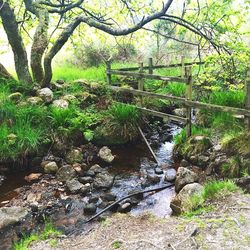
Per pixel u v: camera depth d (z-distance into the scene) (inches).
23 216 159.8
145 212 151.8
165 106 278.1
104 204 169.3
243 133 185.8
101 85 279.1
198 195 147.7
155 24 343.0
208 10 217.9
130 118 242.4
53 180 195.9
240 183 152.2
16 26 269.4
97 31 329.4
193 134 214.4
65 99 255.4
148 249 112.5
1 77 267.9
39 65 276.1
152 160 218.7
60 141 221.9
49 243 127.3
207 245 110.8
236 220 122.8
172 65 306.8
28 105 238.7
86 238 128.2
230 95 223.0
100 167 207.9
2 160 204.2
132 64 401.1
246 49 198.1
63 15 283.7
